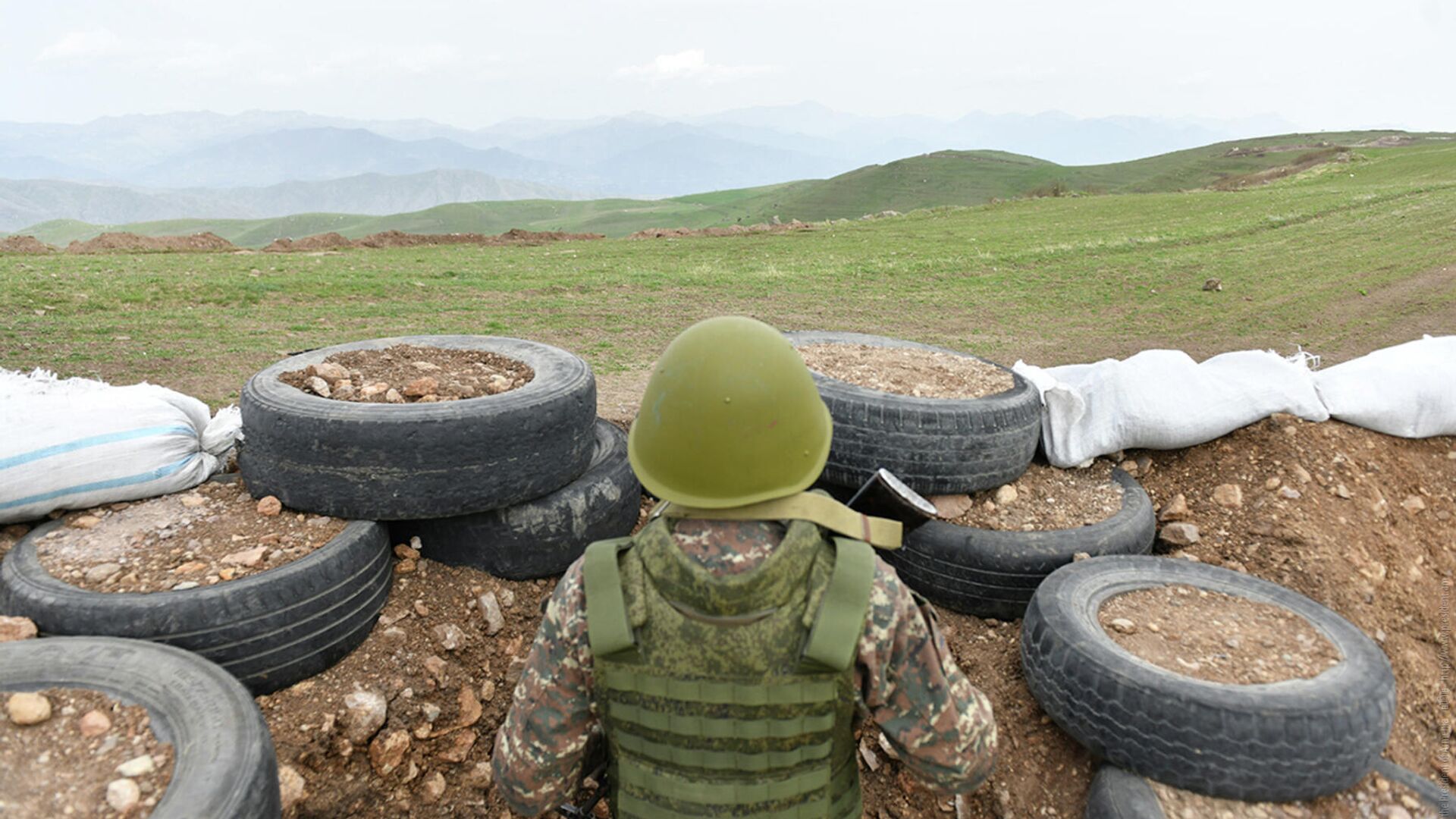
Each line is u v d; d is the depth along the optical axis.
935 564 4.51
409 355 4.96
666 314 13.44
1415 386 5.34
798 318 13.59
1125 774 3.34
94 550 3.63
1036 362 10.90
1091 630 3.63
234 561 3.53
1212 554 4.86
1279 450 5.20
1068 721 3.50
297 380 4.31
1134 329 13.21
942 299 15.79
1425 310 13.87
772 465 1.94
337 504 3.88
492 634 4.11
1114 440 5.23
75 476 3.83
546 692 2.04
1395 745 4.03
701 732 1.93
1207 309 14.73
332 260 19.50
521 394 4.12
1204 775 3.16
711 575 1.87
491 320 12.34
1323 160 72.81
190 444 4.25
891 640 1.93
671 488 1.99
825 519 2.02
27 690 2.79
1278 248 21.67
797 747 1.94
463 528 4.16
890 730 2.04
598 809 3.19
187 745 2.60
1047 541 4.41
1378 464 5.24
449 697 3.85
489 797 3.72
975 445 4.52
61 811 2.37
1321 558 4.65
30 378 4.45
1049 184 128.88
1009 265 20.27
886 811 3.71
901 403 4.52
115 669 2.88
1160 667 3.40
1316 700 3.14
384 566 3.96
